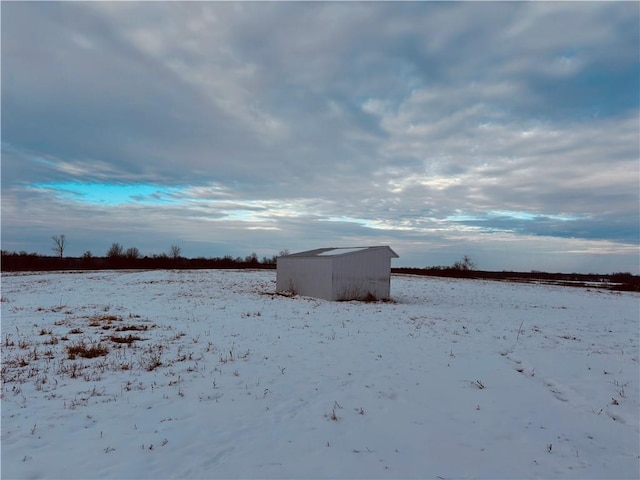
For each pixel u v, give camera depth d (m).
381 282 26.80
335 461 5.24
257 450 5.46
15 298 22.08
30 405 6.76
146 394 7.40
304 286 27.75
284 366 9.48
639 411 7.25
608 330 16.48
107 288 29.03
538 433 6.33
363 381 8.56
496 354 11.26
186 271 51.53
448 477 4.96
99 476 4.66
